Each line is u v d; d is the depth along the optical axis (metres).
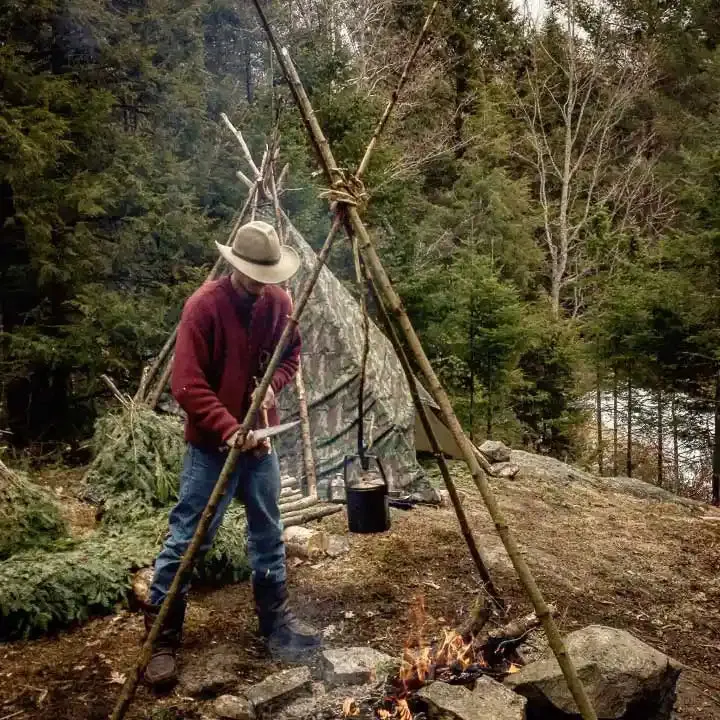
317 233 9.38
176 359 2.90
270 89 10.30
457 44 20.62
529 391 11.48
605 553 5.32
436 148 17.61
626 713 2.88
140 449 5.00
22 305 7.71
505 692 2.73
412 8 19.53
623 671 2.88
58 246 7.37
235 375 2.97
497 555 4.79
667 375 10.74
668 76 23.44
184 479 3.07
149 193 7.91
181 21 8.91
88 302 7.21
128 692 2.53
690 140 21.38
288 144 9.61
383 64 17.55
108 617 3.60
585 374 12.62
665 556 5.48
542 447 11.91
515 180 22.53
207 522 2.60
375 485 3.46
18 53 7.47
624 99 21.92
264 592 3.33
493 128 19.81
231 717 2.76
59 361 7.21
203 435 2.99
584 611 4.25
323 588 4.07
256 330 2.98
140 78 8.44
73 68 7.90
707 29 22.92
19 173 6.75
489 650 3.21
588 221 19.66
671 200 21.50
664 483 11.77
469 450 2.55
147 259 8.49
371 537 4.92
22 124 6.85
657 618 4.39
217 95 10.77
